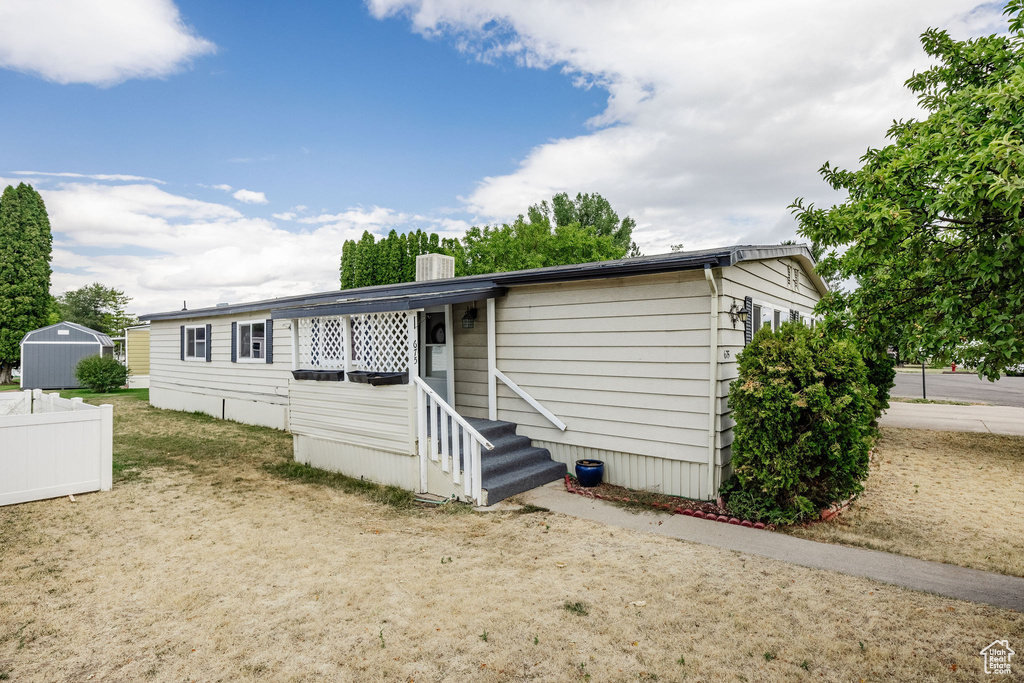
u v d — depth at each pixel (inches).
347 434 302.0
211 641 130.9
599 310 276.4
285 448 392.5
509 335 315.3
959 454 344.2
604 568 172.2
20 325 1098.7
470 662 119.8
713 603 146.3
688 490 248.8
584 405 284.0
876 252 161.2
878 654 119.6
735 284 256.4
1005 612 137.8
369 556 186.5
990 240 134.1
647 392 260.5
